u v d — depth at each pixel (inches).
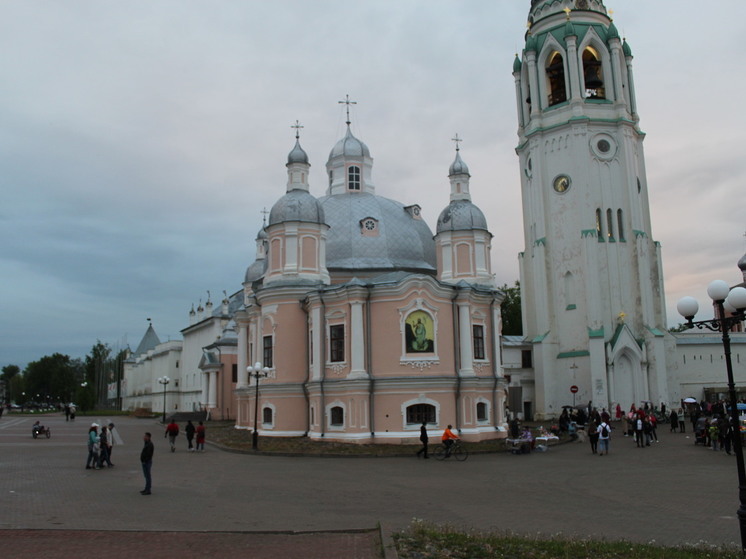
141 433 2210.9
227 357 3102.9
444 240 1937.7
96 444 1163.9
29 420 3459.6
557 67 2765.7
